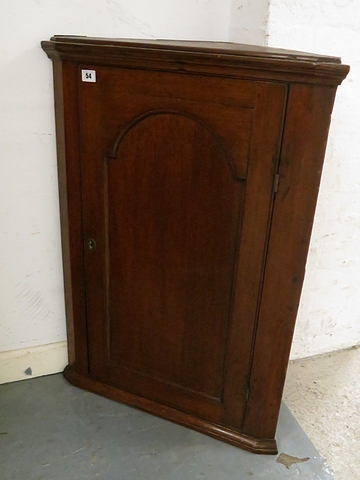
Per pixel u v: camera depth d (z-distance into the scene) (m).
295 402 1.66
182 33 1.45
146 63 1.11
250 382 1.35
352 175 1.61
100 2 1.32
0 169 1.39
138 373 1.53
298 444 1.46
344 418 1.59
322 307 1.83
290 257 1.18
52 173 1.46
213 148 1.14
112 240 1.38
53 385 1.65
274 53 1.01
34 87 1.34
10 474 1.30
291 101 1.03
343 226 1.69
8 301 1.57
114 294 1.45
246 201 1.16
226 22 1.50
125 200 1.31
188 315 1.36
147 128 1.19
